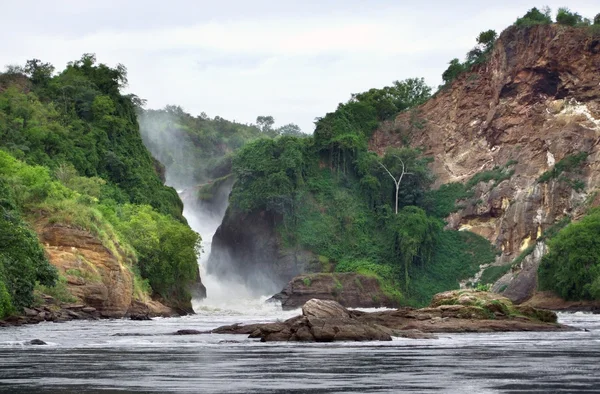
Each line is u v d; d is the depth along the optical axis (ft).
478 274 507.30
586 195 490.90
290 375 96.73
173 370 102.17
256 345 145.59
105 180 442.50
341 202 536.42
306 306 168.35
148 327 218.79
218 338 166.71
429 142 587.68
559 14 549.95
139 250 356.18
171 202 482.69
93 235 301.02
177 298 381.19
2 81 489.67
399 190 554.05
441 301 212.02
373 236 529.45
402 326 189.78
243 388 85.30
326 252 518.37
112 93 506.07
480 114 574.97
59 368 104.53
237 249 543.80
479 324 193.67
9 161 331.98
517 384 87.61
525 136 541.75
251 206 531.50
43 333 182.80
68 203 304.71
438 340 159.63
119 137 478.59
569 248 419.74
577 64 531.09
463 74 595.47
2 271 229.04
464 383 88.79
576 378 92.58
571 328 198.90
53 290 268.62
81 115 481.46
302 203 533.55
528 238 506.89
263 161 541.75
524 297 449.48
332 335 155.12
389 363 110.63
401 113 609.42
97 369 103.24
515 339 162.61
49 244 288.10
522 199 513.04
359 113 603.26
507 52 561.43
